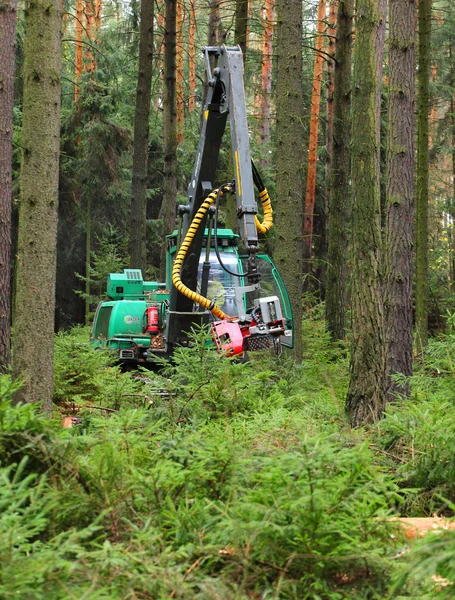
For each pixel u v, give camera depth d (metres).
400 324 12.31
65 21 36.44
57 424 5.08
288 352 15.01
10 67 11.29
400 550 3.78
